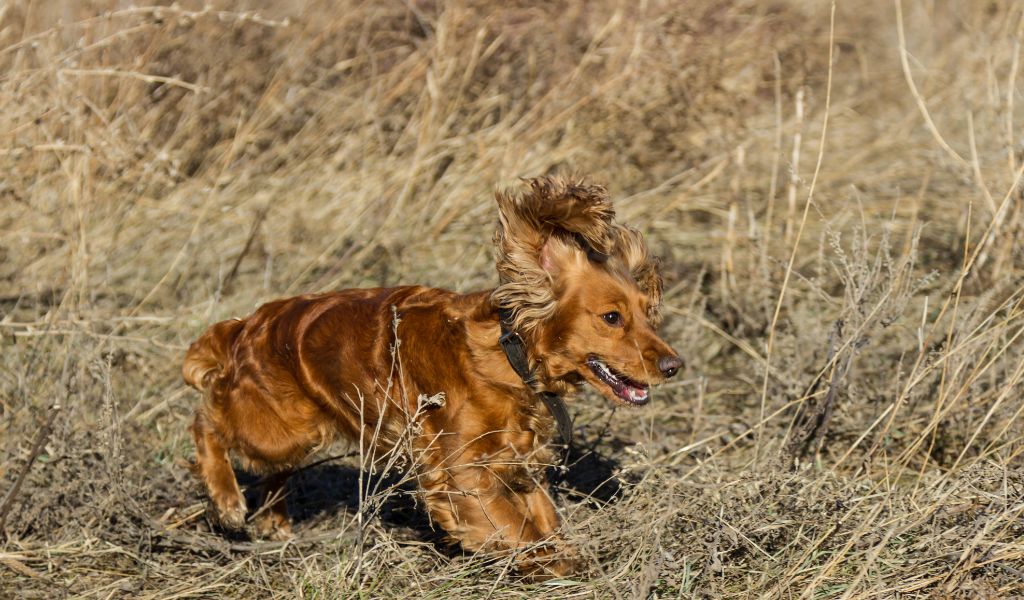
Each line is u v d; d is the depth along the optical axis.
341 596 4.97
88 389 6.82
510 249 5.11
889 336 7.83
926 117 7.70
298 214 10.20
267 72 11.33
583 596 4.89
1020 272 7.65
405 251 9.82
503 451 5.27
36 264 9.02
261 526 6.13
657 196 10.57
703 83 10.37
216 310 8.64
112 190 9.67
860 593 4.62
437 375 5.28
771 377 7.23
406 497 6.18
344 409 5.65
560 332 5.17
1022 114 10.83
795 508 5.14
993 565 4.70
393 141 11.13
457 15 10.87
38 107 8.36
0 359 7.69
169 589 5.38
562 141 10.62
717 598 4.70
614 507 5.34
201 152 11.10
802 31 12.06
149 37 10.51
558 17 10.95
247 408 5.85
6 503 5.52
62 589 5.43
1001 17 10.84
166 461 6.72
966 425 6.38
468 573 5.17
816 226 10.30
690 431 7.09
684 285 9.26
